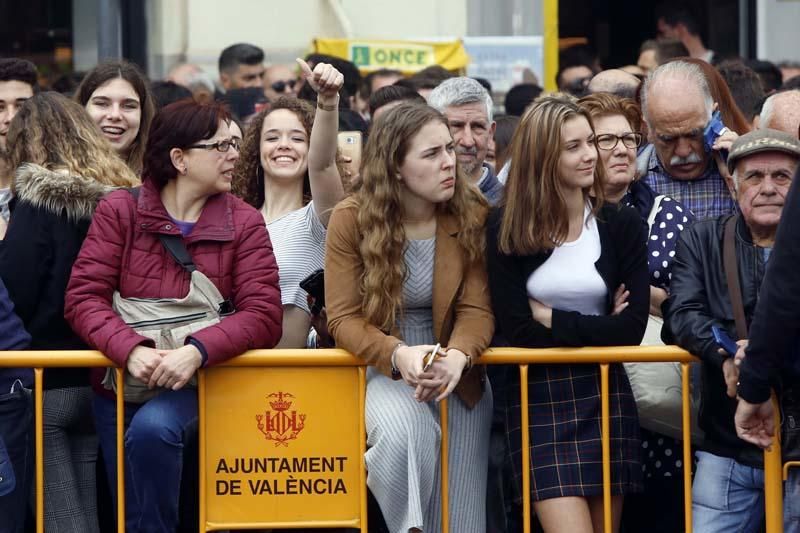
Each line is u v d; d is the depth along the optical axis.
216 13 27.05
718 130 13.98
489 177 15.76
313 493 12.03
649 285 12.22
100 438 12.45
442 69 20.88
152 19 26.92
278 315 12.14
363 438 11.98
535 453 12.06
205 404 11.95
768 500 11.76
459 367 11.57
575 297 11.98
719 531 12.25
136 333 11.73
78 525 12.72
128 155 15.27
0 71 16.33
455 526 12.18
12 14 27.44
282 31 27.20
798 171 10.61
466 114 15.45
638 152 14.96
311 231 13.62
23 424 11.98
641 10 30.31
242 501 12.01
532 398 12.15
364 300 11.91
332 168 13.38
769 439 11.68
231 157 12.20
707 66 14.58
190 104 12.20
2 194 13.61
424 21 27.33
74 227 12.45
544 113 11.87
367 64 26.50
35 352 11.81
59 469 12.66
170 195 12.26
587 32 29.23
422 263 12.11
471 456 12.30
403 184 11.98
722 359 11.62
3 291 12.00
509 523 13.60
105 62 15.46
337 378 12.04
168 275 12.02
